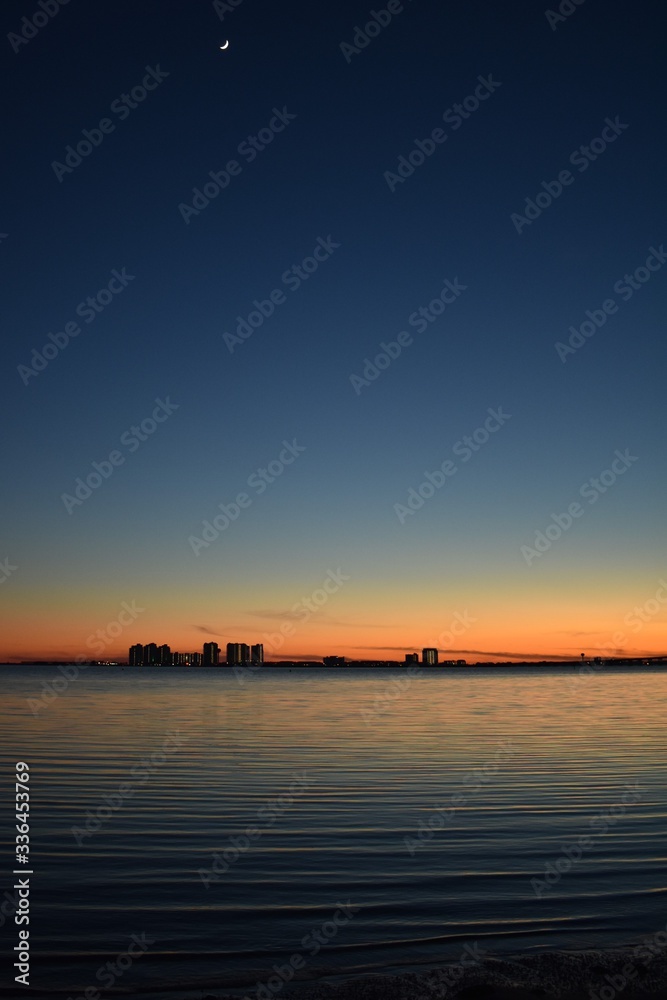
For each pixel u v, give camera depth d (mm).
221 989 4906
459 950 5543
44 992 4855
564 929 5934
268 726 21781
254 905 6438
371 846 8219
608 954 5355
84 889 6809
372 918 6152
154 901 6527
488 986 4863
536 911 6312
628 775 12758
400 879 7113
